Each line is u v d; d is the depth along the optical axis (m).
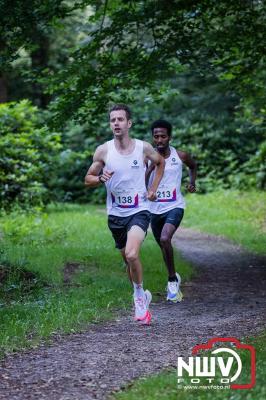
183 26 15.97
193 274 14.65
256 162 31.94
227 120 36.47
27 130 26.28
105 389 6.55
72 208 31.12
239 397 5.90
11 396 6.40
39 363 7.52
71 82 16.48
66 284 12.34
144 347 8.16
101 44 16.22
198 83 36.12
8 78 36.12
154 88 17.50
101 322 9.71
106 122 34.97
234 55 17.11
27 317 9.53
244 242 20.11
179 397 6.09
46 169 26.86
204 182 34.38
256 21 16.28
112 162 9.20
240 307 10.91
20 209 23.56
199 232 23.47
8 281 11.84
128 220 9.37
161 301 11.58
